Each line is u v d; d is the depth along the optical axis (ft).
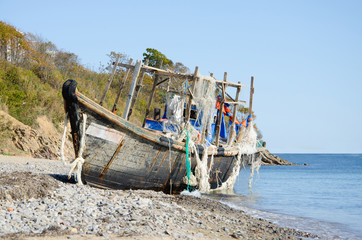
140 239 23.85
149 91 165.78
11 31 116.78
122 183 48.65
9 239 20.84
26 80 104.22
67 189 37.17
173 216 33.94
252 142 79.10
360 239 38.01
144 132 47.24
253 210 54.34
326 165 312.91
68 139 104.58
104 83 148.25
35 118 97.04
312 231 41.32
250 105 80.94
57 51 144.77
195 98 62.18
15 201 29.99
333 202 71.67
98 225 26.18
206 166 60.29
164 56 195.00
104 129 43.91
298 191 92.38
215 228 33.71
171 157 53.31
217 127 68.64
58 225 24.84
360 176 163.94
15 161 69.26
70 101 40.55
